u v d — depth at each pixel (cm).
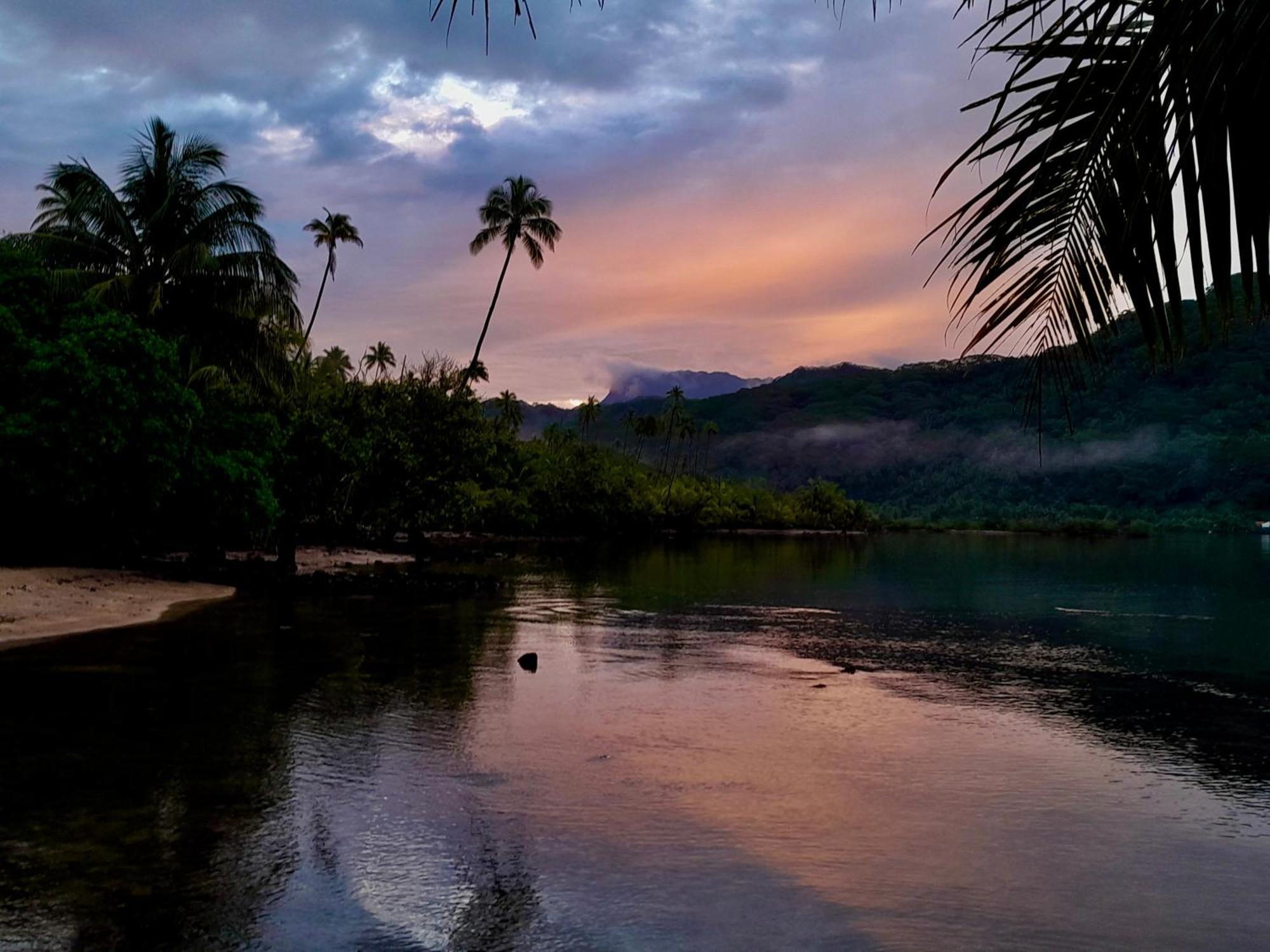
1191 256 222
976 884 782
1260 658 2216
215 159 3250
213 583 3072
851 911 716
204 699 1388
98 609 2306
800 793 1038
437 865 787
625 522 10431
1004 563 6631
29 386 2562
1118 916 722
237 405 3394
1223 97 216
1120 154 234
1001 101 241
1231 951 662
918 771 1150
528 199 5856
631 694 1577
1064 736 1374
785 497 16525
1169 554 8125
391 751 1143
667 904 722
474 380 5938
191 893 704
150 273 3203
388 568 4231
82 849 786
